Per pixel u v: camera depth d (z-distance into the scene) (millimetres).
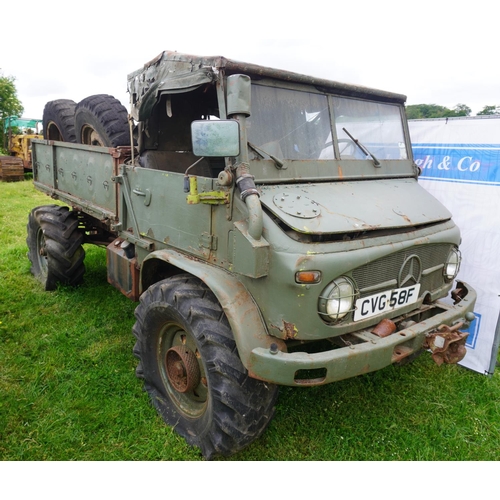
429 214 3162
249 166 2652
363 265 2594
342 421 3244
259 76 2885
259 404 2643
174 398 3150
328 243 2500
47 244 4957
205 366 2650
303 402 3410
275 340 2562
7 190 13531
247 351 2461
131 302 4980
